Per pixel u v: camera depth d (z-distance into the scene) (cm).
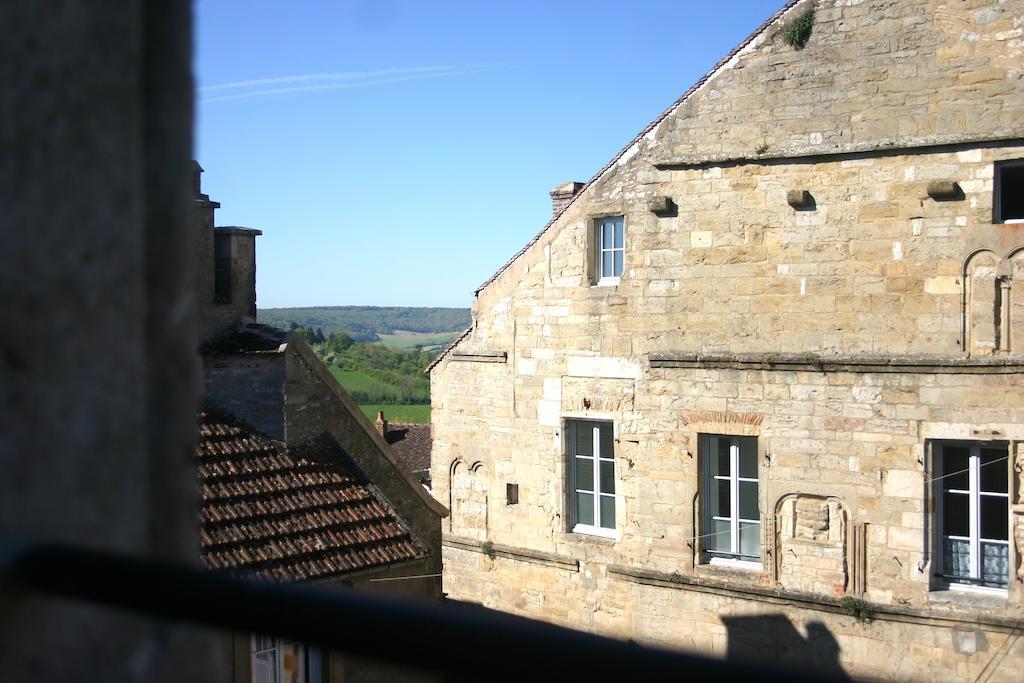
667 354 1895
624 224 1983
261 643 1129
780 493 1770
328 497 1320
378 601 200
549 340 2117
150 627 240
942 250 1652
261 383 1369
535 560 2148
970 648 1606
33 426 224
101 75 240
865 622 1688
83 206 235
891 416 1677
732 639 1812
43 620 217
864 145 1700
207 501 1210
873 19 1702
